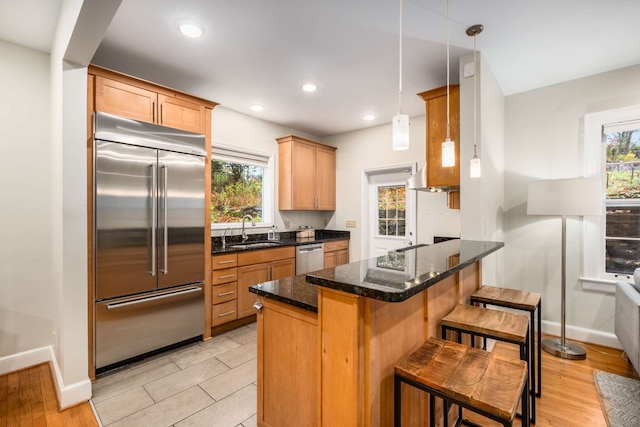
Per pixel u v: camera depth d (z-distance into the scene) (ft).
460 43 7.54
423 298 4.98
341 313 3.65
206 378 7.30
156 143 8.21
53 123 7.61
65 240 6.34
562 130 9.84
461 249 6.25
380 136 14.47
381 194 14.90
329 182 15.84
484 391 3.25
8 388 6.94
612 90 9.07
